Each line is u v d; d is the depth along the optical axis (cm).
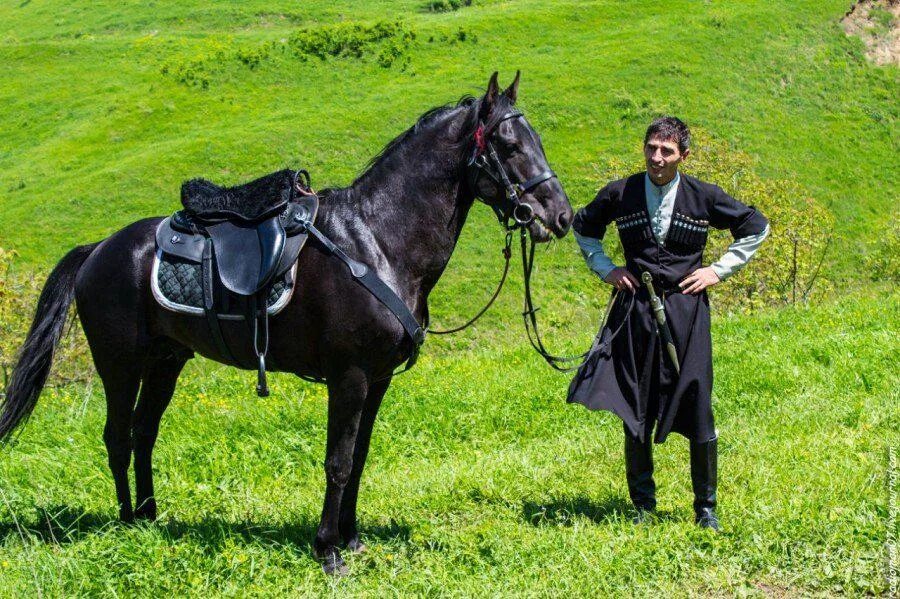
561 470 596
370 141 3388
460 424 718
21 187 3319
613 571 420
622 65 3734
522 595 404
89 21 5322
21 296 1286
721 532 459
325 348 440
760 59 3847
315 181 3159
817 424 648
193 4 5297
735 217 473
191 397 800
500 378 864
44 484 568
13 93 4175
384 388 472
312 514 525
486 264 2589
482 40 4159
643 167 1995
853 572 405
